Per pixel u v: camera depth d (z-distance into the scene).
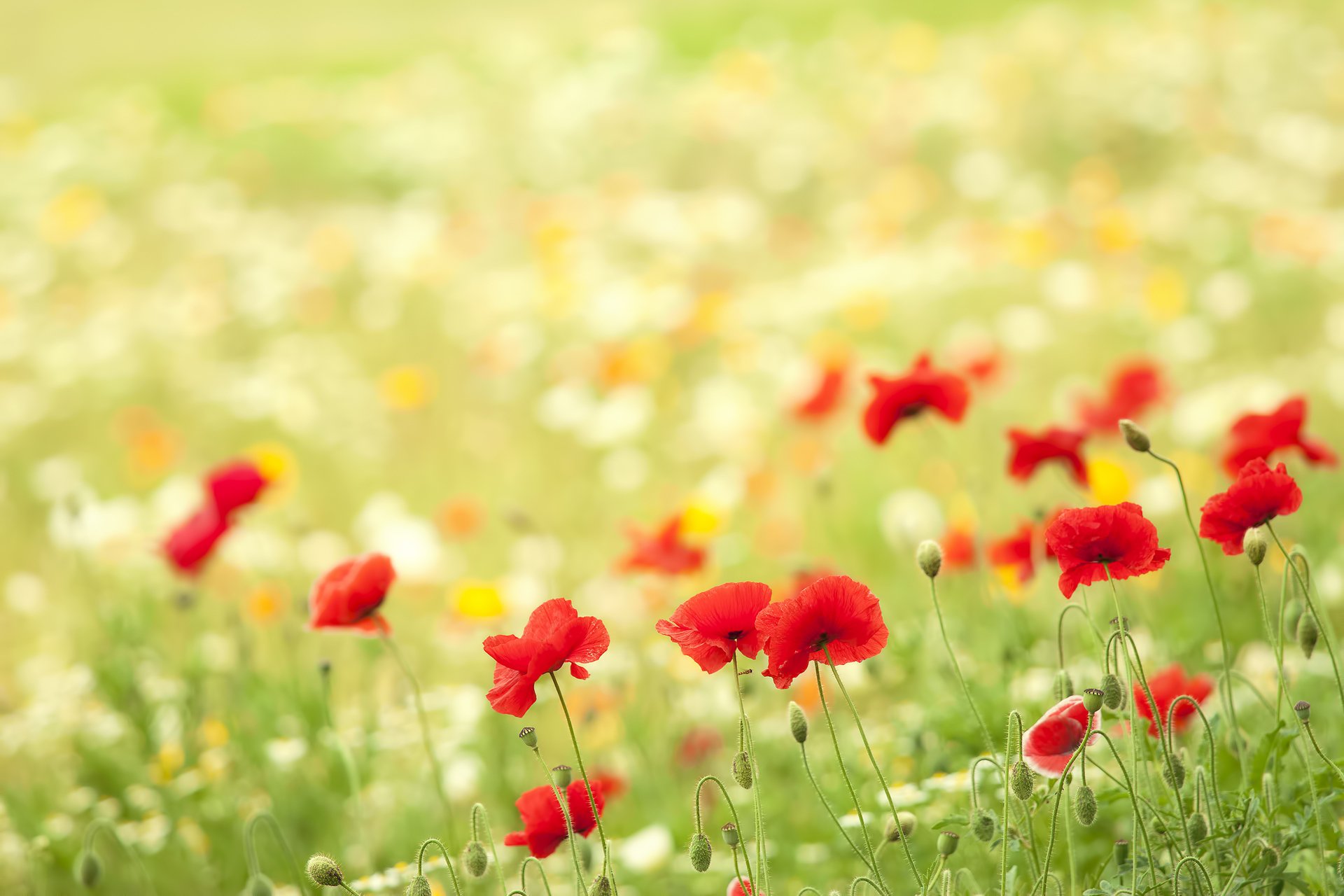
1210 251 11.06
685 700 5.39
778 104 16.67
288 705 5.35
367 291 12.82
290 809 4.90
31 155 17.05
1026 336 9.61
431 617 7.11
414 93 18.61
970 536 5.10
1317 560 5.41
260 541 7.25
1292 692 3.99
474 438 9.75
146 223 15.38
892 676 5.02
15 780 5.68
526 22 24.05
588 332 11.16
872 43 18.30
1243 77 14.67
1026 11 18.94
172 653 6.65
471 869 2.88
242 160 16.72
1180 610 5.27
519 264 13.68
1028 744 2.88
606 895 2.75
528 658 2.80
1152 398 5.69
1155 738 3.50
